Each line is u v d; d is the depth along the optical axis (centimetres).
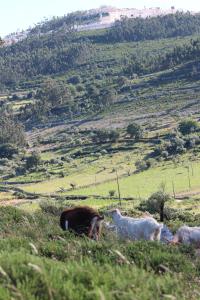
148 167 13825
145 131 18050
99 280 573
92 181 13125
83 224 1390
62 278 566
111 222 1598
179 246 1084
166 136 16875
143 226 1419
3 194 12225
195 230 1312
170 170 13062
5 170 15600
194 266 883
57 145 19000
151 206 4850
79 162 15988
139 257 898
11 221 1633
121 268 636
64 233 1286
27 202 10094
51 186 13075
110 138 17500
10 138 19262
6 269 571
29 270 564
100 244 959
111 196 10662
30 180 14238
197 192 10288
